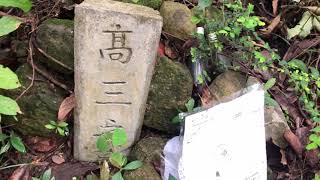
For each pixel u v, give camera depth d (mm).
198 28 560
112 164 530
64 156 551
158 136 563
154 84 541
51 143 555
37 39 536
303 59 626
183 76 539
